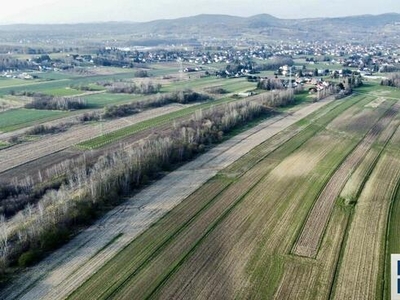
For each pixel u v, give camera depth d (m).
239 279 53.50
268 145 109.31
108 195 76.00
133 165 84.81
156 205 74.75
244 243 61.88
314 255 58.62
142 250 60.34
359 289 51.44
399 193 78.31
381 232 64.44
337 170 90.19
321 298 49.94
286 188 81.12
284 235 63.88
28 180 84.69
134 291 51.44
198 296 50.34
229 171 90.88
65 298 50.25
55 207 70.06
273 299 49.78
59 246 61.59
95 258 58.50
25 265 56.72
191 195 78.69
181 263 57.06
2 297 50.53
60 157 102.50
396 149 105.38
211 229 66.00
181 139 105.88
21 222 67.38
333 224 67.12
